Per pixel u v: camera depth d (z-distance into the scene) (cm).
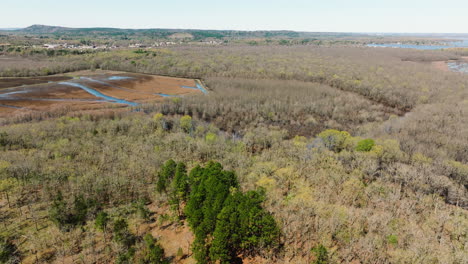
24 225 5222
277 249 4847
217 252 4288
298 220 5475
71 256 4641
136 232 5288
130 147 9256
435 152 9212
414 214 5875
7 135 9288
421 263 4444
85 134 10212
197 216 4797
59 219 5191
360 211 5925
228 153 9112
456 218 5762
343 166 8219
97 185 6475
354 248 4850
